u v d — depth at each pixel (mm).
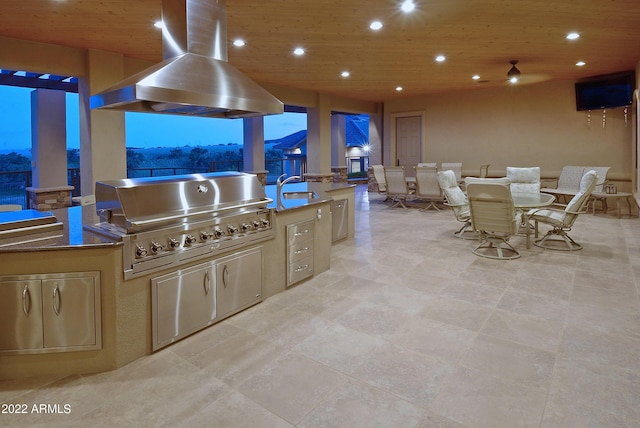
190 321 2697
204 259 2768
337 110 10570
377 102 11531
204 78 2930
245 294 3121
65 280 2211
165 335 2545
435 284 3742
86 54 5500
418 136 10859
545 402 1967
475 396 2025
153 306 2471
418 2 4137
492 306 3201
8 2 3877
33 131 7012
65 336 2240
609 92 7684
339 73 7508
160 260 2490
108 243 2252
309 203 3807
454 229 6359
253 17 4477
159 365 2361
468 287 3652
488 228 4723
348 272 4129
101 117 5645
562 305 3197
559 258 4555
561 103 8664
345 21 4664
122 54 5773
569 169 8055
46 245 2199
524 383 2133
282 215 3488
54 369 2260
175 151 16281
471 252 4895
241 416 1893
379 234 6016
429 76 7902
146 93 2525
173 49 3111
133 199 2410
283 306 3229
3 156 11312
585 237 5574
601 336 2660
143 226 2395
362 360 2395
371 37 5281
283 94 8758
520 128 9219
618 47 5844
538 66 7121
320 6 4191
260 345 2592
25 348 2207
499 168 9586
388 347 2551
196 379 2211
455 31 5078
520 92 9156
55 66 5289
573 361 2350
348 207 5625
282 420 1862
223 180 3000
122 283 2324
